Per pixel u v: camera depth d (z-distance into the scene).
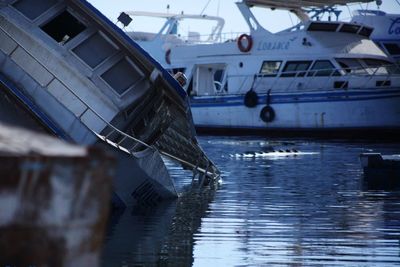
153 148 28.45
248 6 81.88
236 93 81.75
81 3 27.73
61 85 27.14
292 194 32.91
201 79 86.38
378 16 88.00
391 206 28.88
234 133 82.31
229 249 19.83
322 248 20.06
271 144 68.25
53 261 5.26
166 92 29.31
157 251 19.42
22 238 5.18
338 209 27.98
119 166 26.08
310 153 58.28
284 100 78.62
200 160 37.16
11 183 5.07
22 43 27.69
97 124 26.80
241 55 81.94
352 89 75.12
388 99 74.00
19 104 24.88
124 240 20.98
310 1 83.88
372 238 21.67
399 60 83.38
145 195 28.69
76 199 5.22
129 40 27.39
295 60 78.75
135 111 27.67
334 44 77.75
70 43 27.73
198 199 31.23
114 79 27.53
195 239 21.33
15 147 5.21
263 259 18.52
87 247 5.29
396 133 74.62
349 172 43.19
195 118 84.25
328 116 76.38
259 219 25.41
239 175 41.94
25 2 28.56
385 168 38.34
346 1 84.50
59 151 5.23
